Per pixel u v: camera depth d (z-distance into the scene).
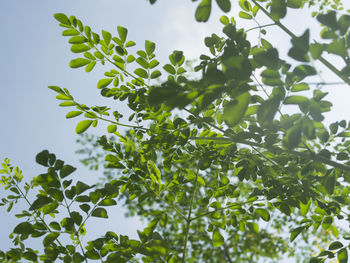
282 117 1.85
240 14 2.11
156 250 1.80
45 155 1.70
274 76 1.38
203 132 2.35
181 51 2.13
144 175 2.32
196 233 7.33
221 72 1.18
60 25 1.99
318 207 2.36
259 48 1.92
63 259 1.89
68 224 1.86
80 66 2.12
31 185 2.45
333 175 2.01
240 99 1.16
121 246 1.99
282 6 1.45
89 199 1.85
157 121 2.33
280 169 2.28
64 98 2.11
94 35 2.04
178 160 2.53
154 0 1.37
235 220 2.52
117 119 2.29
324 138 1.84
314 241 7.41
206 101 1.20
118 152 2.33
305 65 1.33
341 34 1.29
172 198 2.49
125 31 2.06
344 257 2.14
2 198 2.36
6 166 2.46
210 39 2.11
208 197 2.51
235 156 2.36
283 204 2.30
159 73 2.20
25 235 1.90
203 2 1.28
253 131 1.84
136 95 2.22
